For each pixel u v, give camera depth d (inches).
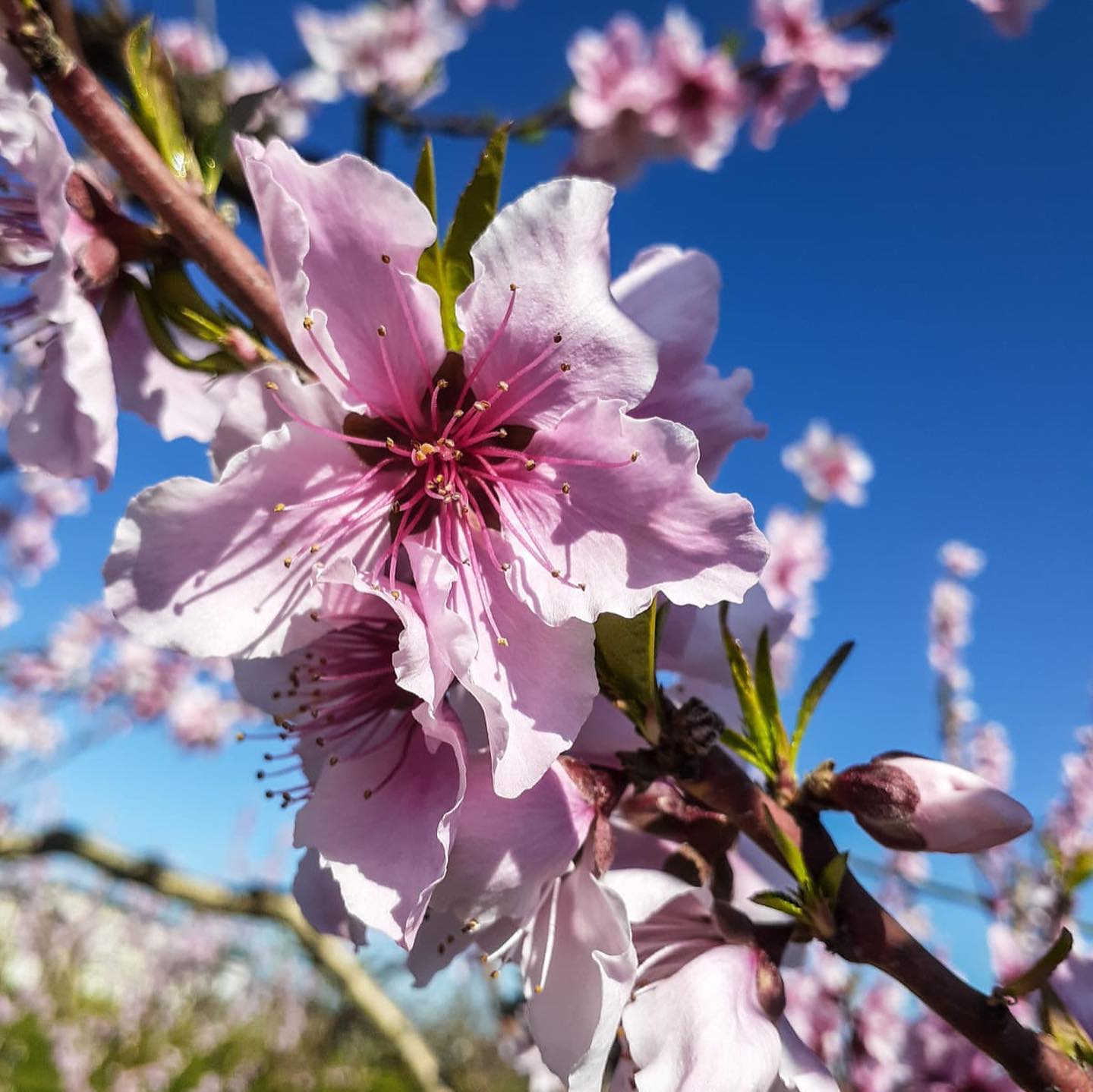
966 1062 4.6
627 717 3.2
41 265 3.5
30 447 3.0
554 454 2.9
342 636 3.2
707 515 2.6
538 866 2.8
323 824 2.9
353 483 2.9
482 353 2.9
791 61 12.4
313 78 13.7
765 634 3.4
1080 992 3.8
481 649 2.8
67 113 2.9
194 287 3.1
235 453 2.8
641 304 3.4
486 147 2.9
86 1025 30.4
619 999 2.6
